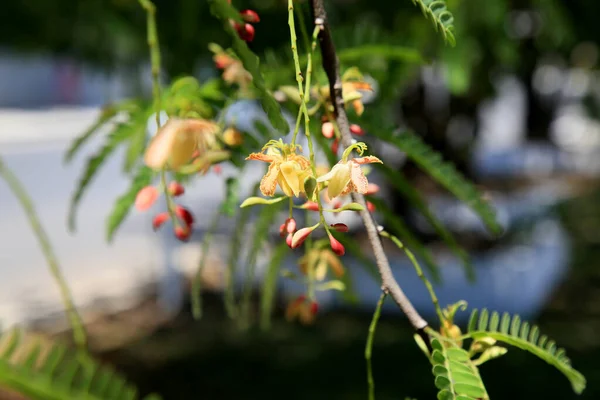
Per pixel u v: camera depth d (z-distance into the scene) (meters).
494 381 5.39
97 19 4.13
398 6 3.75
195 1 3.67
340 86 1.16
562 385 5.28
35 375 0.84
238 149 1.41
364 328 6.33
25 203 1.26
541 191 13.91
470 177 7.10
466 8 3.25
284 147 0.98
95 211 10.84
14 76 26.55
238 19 1.02
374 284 6.57
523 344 1.09
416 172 6.43
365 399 5.04
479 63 3.94
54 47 4.52
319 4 1.12
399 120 6.91
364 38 1.56
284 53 1.47
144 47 4.12
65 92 27.06
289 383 5.33
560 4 4.21
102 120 1.58
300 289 6.50
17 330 0.88
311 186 0.95
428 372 5.46
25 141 18.72
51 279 7.54
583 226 10.95
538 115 17.66
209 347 6.02
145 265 8.12
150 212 9.13
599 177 16.50
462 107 6.77
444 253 6.89
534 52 4.91
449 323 1.13
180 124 0.93
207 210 9.99
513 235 7.43
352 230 7.15
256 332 6.33
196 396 5.19
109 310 6.75
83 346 1.18
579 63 5.50
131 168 1.69
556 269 7.91
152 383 5.37
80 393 0.85
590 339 6.24
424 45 3.24
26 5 4.10
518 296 6.47
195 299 1.44
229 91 1.40
